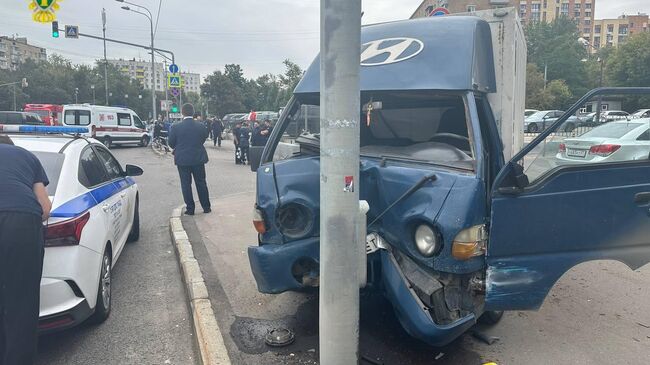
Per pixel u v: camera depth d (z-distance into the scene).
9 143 3.44
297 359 3.71
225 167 18.16
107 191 5.23
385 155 3.86
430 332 3.12
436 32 4.10
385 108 4.38
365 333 4.05
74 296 3.83
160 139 27.83
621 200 3.24
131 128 29.95
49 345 4.08
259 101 75.38
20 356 3.06
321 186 2.87
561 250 3.22
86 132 5.45
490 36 4.39
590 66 78.69
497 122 4.82
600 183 3.21
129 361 3.85
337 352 2.94
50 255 3.71
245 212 8.92
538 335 4.08
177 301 5.05
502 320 4.36
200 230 7.55
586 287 5.16
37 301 3.17
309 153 4.26
